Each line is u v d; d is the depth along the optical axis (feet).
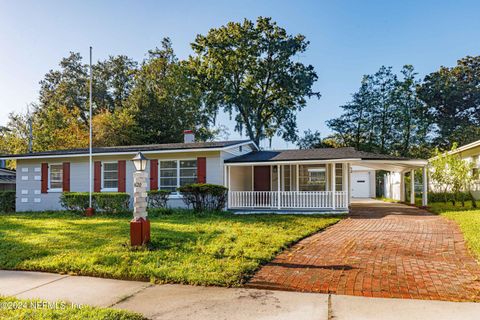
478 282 16.11
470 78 130.21
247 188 60.34
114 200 46.80
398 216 44.11
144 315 12.92
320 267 18.92
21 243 25.31
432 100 123.65
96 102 134.72
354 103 119.03
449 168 57.31
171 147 51.16
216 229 30.63
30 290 16.01
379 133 116.78
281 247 23.59
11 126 105.91
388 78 115.14
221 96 109.09
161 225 33.19
